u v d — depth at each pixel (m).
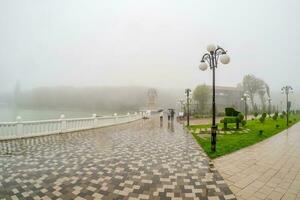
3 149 8.30
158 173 5.52
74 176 5.27
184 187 4.59
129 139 11.34
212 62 8.36
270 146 9.20
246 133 13.68
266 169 5.87
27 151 7.97
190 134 13.66
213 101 8.20
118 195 4.19
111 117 19.58
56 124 12.57
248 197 4.12
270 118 32.03
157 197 4.11
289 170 5.78
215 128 8.05
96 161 6.67
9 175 5.33
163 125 21.19
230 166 6.16
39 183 4.80
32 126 11.20
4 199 4.02
